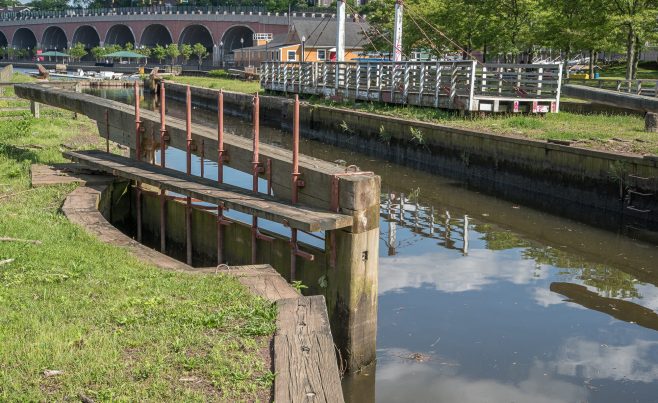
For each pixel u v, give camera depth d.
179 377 5.54
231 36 98.88
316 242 13.63
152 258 8.93
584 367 8.30
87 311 6.75
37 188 12.94
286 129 35.12
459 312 10.09
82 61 114.44
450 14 37.81
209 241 11.77
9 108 25.55
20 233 9.53
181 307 6.91
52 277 7.67
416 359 8.48
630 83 29.44
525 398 7.48
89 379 5.44
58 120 23.73
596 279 11.88
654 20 30.58
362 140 27.47
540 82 25.12
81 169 14.34
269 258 10.18
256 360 5.83
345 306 8.42
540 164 18.81
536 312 10.18
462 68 25.06
